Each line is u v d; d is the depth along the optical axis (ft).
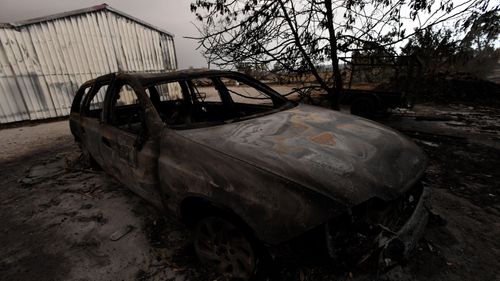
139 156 7.04
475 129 19.95
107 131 8.66
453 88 36.29
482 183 10.75
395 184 5.19
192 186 5.69
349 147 5.95
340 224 4.71
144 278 6.46
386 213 5.48
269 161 5.16
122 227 8.61
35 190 11.62
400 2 12.44
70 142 19.60
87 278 6.57
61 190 11.48
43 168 14.15
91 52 32.63
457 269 6.31
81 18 31.19
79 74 32.07
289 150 5.62
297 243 4.66
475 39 11.63
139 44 37.81
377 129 7.33
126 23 35.65
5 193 11.56
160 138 6.59
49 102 30.37
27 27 27.76
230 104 11.09
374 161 5.53
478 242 7.22
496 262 6.48
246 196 4.91
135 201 10.25
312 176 4.78
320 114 8.54
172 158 6.20
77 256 7.38
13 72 27.61
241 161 5.22
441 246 7.08
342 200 4.45
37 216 9.57
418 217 5.84
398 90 26.76
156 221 8.79
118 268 6.84
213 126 6.97
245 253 5.55
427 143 16.39
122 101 29.25
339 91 17.08
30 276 6.77
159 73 8.57
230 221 5.50
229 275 6.00
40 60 29.12
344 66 17.97
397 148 6.29
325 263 4.62
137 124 10.14
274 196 4.68
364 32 14.44
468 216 8.43
